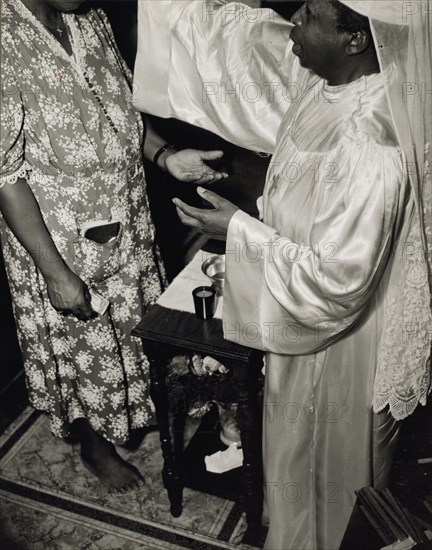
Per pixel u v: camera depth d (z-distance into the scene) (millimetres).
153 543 2322
